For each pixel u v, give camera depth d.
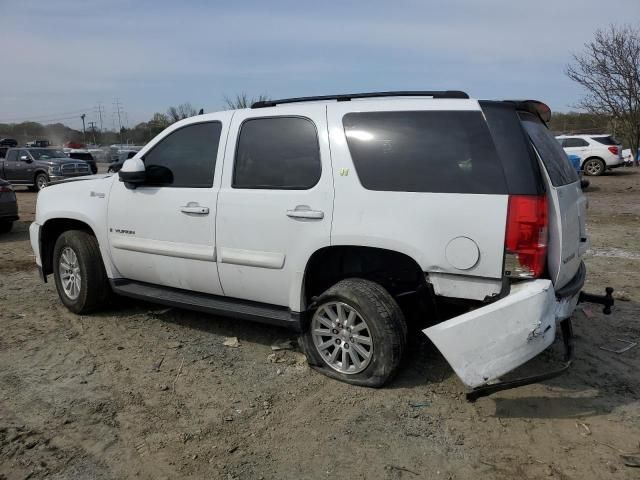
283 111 4.05
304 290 3.93
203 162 4.41
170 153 4.64
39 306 5.65
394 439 3.18
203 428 3.31
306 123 3.93
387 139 3.63
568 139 23.95
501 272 3.26
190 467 2.94
